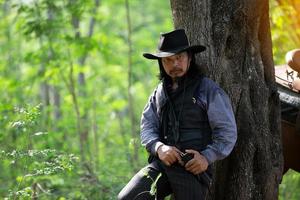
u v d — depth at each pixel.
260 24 8.12
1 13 23.56
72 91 17.02
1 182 13.92
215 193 7.92
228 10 7.89
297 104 8.74
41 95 24.12
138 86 27.61
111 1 27.64
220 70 7.86
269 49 8.20
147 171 7.27
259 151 7.90
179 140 7.14
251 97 7.96
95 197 11.17
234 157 7.87
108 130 19.53
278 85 8.98
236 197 7.84
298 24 13.45
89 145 16.42
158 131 7.40
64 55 16.64
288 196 12.76
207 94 7.12
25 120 9.04
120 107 22.27
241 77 7.89
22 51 23.31
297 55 8.69
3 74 22.41
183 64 7.10
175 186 7.09
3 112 14.62
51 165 8.92
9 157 9.16
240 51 7.92
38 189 11.72
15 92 19.08
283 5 13.22
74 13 15.66
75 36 16.06
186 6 8.00
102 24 27.84
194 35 7.96
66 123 17.55
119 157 13.61
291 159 9.02
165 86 7.29
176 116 7.17
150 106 7.48
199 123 7.13
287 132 8.90
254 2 7.80
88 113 21.39
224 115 7.04
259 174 7.93
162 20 36.81
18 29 16.08
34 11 15.60
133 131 17.81
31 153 8.85
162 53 7.09
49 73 17.03
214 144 7.03
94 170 12.48
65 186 11.90
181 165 7.11
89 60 24.66
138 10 35.94
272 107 8.24
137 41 27.48
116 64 21.47
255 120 7.93
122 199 7.23
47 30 15.56
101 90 24.20
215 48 7.88
